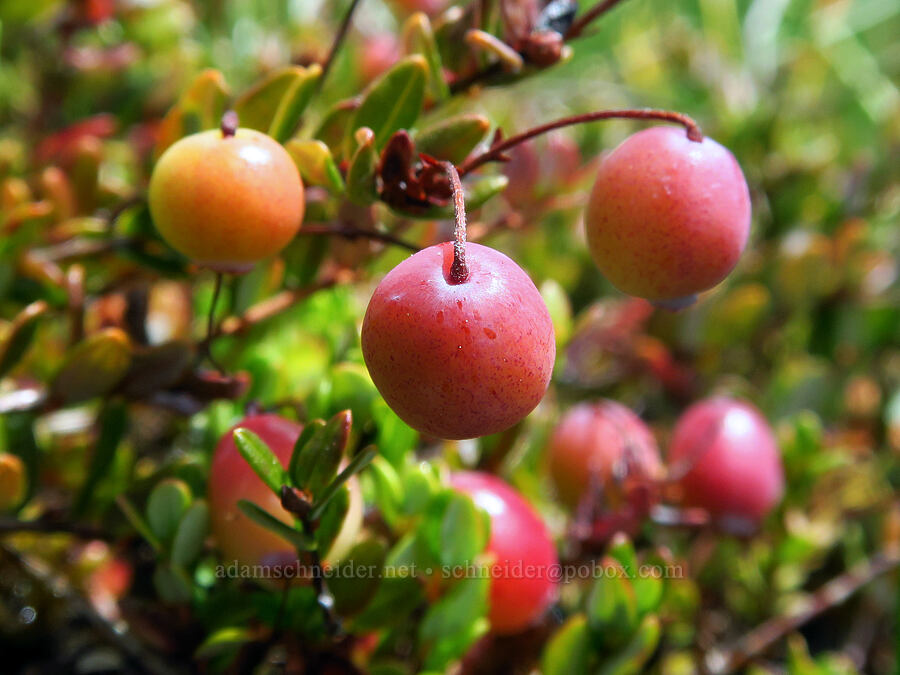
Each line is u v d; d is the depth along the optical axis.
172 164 0.10
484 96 0.23
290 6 0.23
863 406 0.20
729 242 0.10
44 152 0.17
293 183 0.10
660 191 0.10
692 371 0.19
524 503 0.13
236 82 0.22
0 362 0.12
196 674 0.12
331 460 0.10
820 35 0.30
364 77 0.19
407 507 0.12
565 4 0.12
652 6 0.34
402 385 0.09
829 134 0.25
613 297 0.20
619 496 0.14
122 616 0.12
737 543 0.16
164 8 0.19
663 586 0.13
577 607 0.13
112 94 0.19
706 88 0.26
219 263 0.10
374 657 0.12
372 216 0.12
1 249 0.14
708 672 0.15
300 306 0.15
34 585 0.14
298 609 0.11
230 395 0.12
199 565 0.12
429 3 0.20
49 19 0.18
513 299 0.09
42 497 0.14
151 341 0.14
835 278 0.19
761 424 0.15
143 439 0.16
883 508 0.17
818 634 0.18
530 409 0.09
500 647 0.13
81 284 0.13
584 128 0.23
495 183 0.11
